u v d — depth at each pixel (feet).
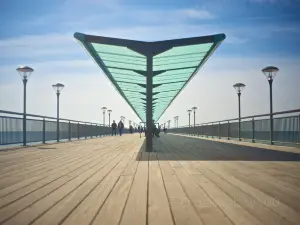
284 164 19.60
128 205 9.41
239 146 38.22
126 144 44.19
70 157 24.57
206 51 36.37
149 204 9.52
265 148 34.30
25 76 38.75
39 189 11.87
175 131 159.63
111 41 29.91
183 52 36.63
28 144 38.96
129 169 17.35
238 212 8.61
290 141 31.68
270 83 39.60
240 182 13.20
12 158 23.76
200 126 83.92
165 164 19.67
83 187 12.23
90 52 33.83
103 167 18.29
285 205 9.36
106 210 8.86
